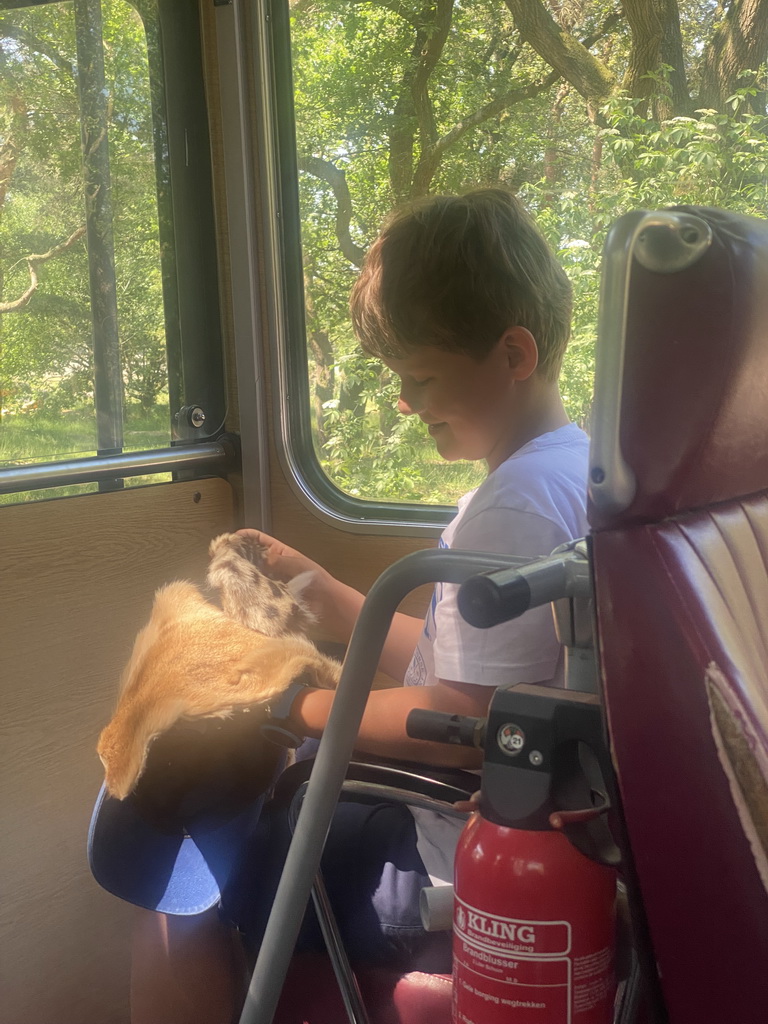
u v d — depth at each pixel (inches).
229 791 45.1
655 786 25.0
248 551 60.2
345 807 45.6
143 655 47.8
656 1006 25.9
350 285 77.7
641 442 24.9
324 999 40.9
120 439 70.3
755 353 27.1
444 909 33.7
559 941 28.5
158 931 55.3
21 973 61.3
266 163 76.3
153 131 71.9
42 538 61.4
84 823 65.2
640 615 25.0
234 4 74.5
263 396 79.7
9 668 59.2
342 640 60.4
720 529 28.5
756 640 28.1
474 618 26.3
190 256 76.0
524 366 45.1
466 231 43.3
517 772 29.2
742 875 24.3
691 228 24.3
